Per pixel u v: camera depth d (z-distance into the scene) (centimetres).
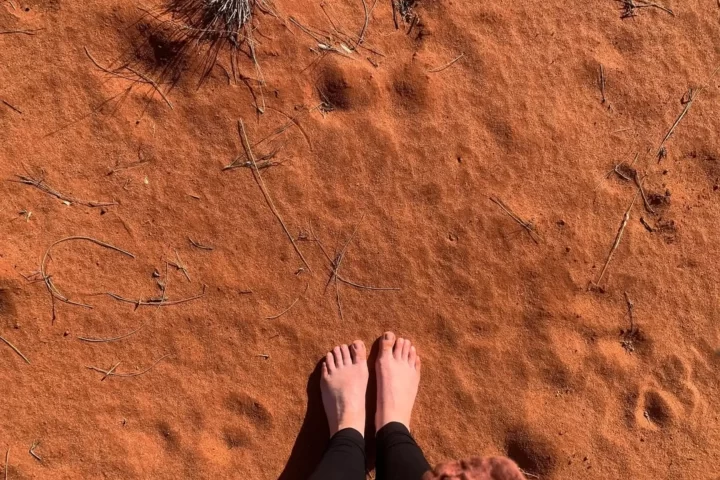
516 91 178
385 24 175
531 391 175
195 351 166
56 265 162
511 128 178
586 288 178
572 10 182
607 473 175
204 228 167
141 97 165
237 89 168
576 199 179
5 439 159
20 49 161
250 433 167
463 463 147
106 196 164
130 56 165
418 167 174
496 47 178
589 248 179
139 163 165
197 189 167
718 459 180
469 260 175
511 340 175
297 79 170
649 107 183
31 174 161
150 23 164
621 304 179
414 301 173
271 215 169
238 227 168
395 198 173
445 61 176
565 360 176
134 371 164
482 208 176
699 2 185
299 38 171
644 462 177
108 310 164
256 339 168
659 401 179
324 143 171
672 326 181
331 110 172
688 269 182
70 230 163
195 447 164
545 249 177
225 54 167
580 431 175
